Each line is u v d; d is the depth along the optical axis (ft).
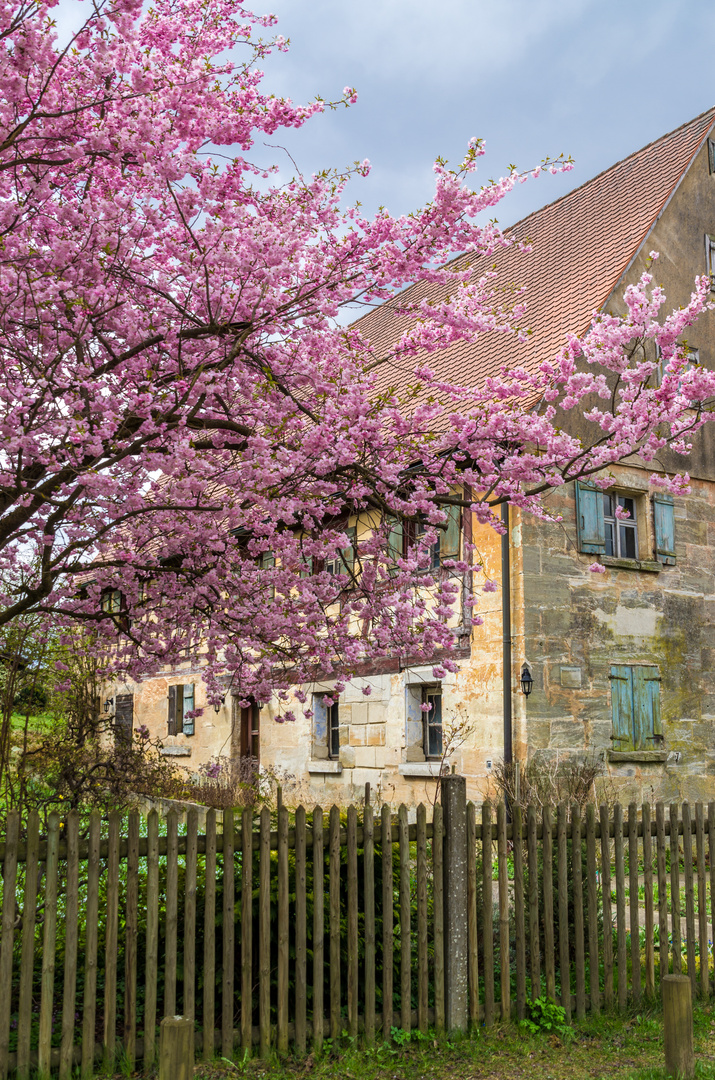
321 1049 14.69
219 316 15.76
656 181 45.14
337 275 16.61
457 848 16.28
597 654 36.63
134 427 15.96
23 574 20.33
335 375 17.99
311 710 46.09
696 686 40.11
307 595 18.99
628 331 17.11
